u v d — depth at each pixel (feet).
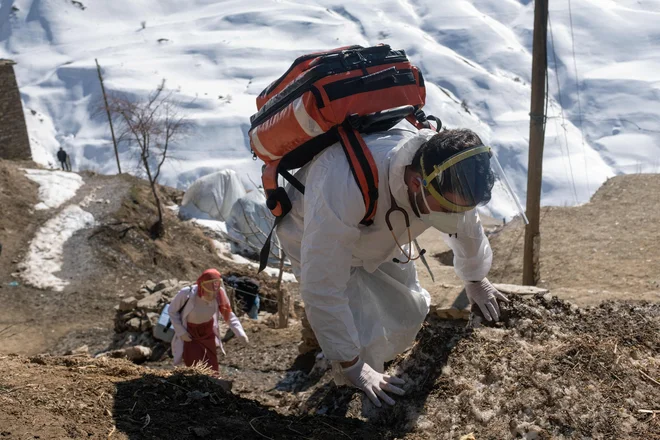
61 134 577.84
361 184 9.97
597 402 10.71
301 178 11.27
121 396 10.61
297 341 27.71
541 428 10.34
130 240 75.46
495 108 568.82
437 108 419.13
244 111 559.79
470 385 11.62
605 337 12.75
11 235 71.97
